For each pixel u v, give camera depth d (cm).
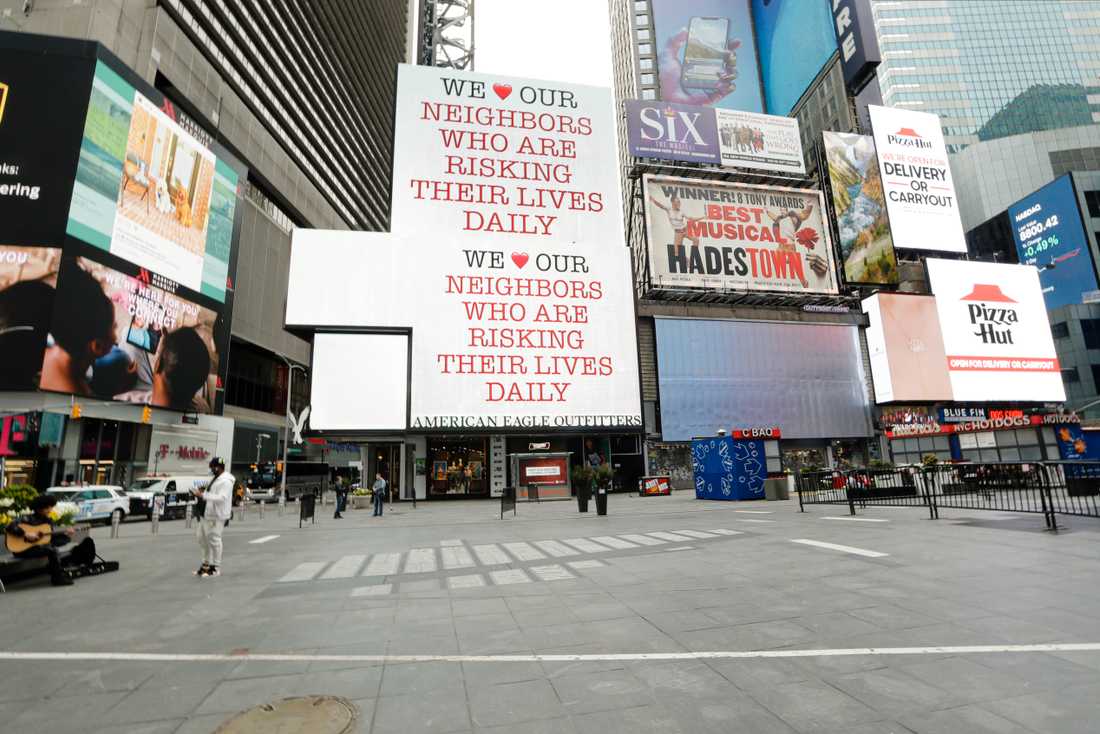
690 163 4791
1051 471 1948
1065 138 8556
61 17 3422
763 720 337
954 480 2123
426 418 3506
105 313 3061
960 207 9062
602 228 4147
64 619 625
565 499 3450
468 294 3722
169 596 743
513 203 4034
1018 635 474
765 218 4666
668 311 4434
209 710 370
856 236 4909
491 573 850
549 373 3728
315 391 3447
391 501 3703
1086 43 11012
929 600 594
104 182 3097
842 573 746
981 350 4872
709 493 2652
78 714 368
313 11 6581
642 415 3809
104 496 2302
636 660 446
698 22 7331
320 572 909
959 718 331
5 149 2830
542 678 414
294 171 6034
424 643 507
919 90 10738
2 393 2680
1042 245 7181
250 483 4394
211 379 3991
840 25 5978
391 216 3831
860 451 4631
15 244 2747
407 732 331
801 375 4559
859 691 374
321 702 379
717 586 699
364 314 3569
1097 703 343
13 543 807
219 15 4700
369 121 8681
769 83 7131
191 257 3819
